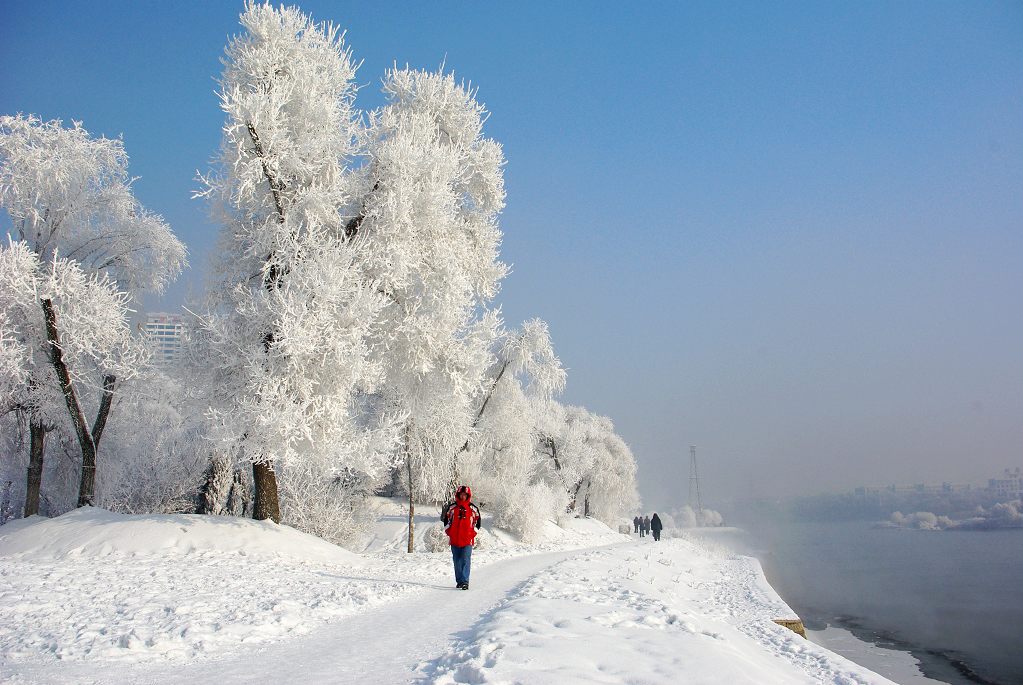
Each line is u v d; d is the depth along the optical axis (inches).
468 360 872.3
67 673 249.8
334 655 284.2
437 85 1024.2
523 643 277.6
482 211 1045.8
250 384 669.9
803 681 290.7
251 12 786.2
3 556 631.8
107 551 626.5
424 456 1042.1
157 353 826.8
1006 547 3472.0
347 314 700.0
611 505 2504.9
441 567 716.0
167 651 289.6
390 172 812.0
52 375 820.6
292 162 750.5
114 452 935.7
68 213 844.0
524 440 1457.9
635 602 446.0
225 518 722.2
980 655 841.5
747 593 817.5
